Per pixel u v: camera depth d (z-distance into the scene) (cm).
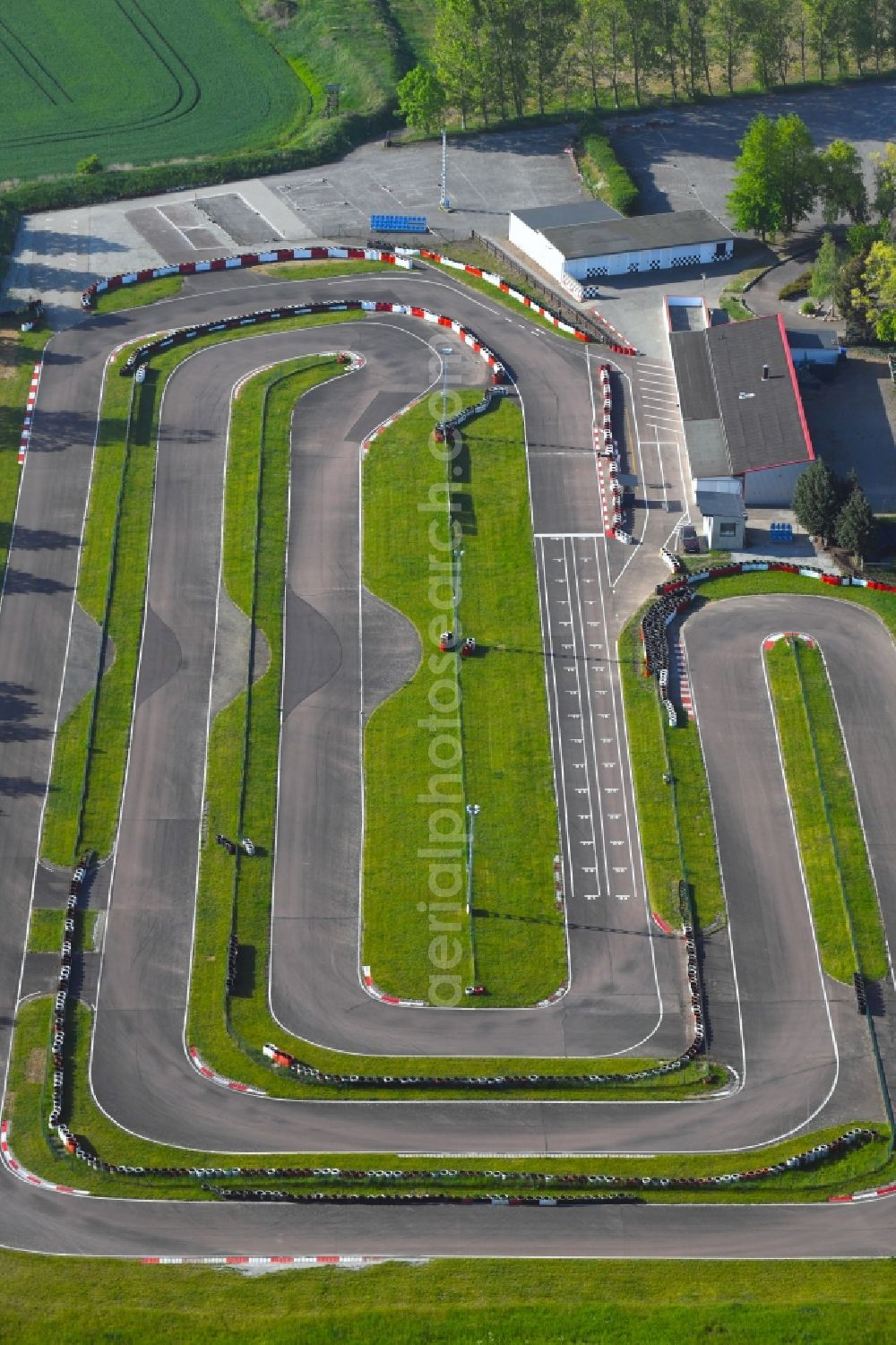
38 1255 11219
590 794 14450
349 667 15650
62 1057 12450
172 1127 12038
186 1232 11362
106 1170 11706
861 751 14725
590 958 13225
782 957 13200
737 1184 11562
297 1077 12362
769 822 14188
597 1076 12306
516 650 15788
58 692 15375
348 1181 11588
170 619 16138
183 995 12962
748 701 15250
